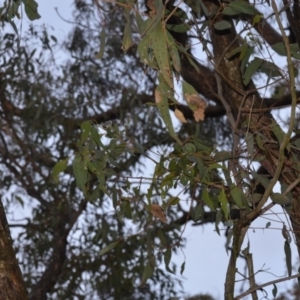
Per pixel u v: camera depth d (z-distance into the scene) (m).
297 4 3.15
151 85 6.71
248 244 2.68
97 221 6.22
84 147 2.72
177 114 2.20
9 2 3.10
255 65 2.94
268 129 2.89
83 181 2.70
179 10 2.96
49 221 6.59
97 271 6.26
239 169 2.65
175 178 2.72
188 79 5.40
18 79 6.48
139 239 5.70
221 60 3.17
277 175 2.44
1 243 2.31
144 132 6.42
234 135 2.82
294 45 2.93
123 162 6.14
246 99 3.23
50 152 6.69
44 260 6.52
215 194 2.85
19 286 2.26
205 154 2.68
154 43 2.15
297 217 2.90
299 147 2.81
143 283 3.01
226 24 2.94
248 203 2.67
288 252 2.72
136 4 2.42
